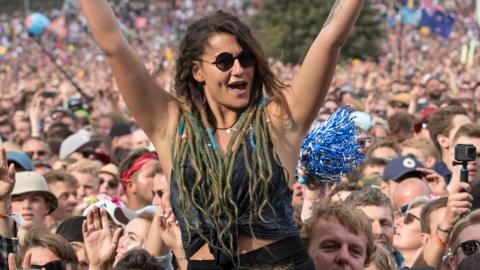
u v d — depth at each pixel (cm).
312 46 810
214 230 782
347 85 3969
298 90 811
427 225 1200
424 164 1791
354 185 1370
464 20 9044
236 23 805
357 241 888
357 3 798
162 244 1084
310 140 941
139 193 1578
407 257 1330
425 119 2155
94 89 4741
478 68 5469
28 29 3881
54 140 2395
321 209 902
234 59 799
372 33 6494
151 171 1567
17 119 2977
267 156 785
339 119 948
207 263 794
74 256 1145
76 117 2886
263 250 781
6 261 991
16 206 1448
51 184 1634
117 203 1352
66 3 10506
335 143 937
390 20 7875
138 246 1193
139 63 814
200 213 787
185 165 793
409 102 2953
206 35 804
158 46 9550
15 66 8356
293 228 794
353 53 6397
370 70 5491
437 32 5278
